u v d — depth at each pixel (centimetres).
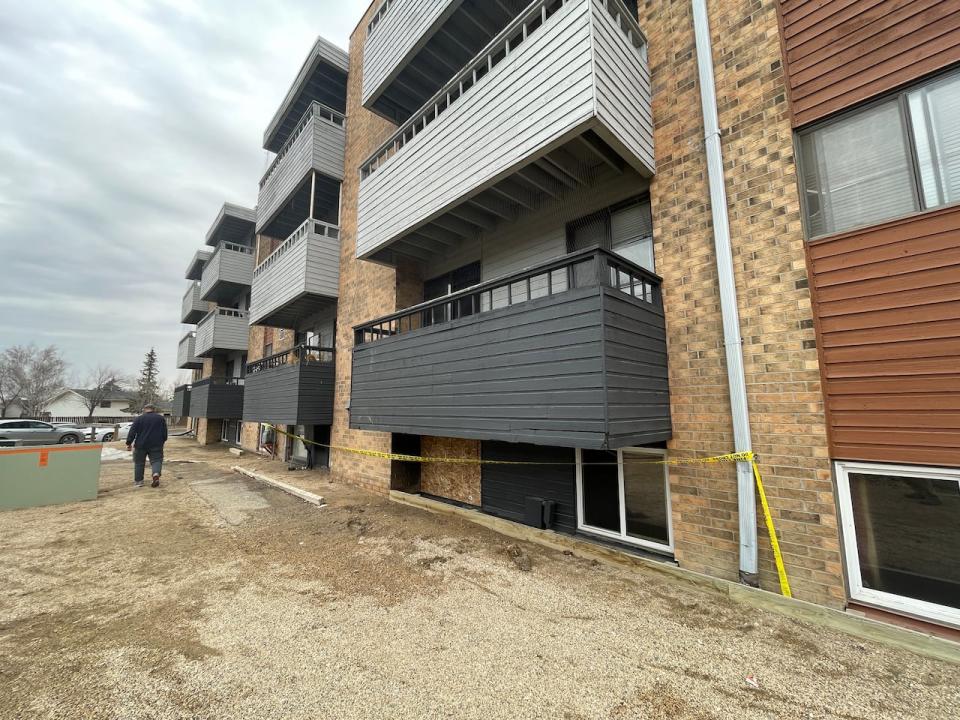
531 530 574
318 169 1102
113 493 856
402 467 834
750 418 405
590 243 589
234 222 2248
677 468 454
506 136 511
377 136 1009
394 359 655
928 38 343
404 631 331
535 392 432
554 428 409
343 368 1024
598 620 351
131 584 416
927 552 325
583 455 561
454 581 428
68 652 297
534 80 480
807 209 398
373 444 875
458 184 579
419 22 727
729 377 415
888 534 342
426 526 627
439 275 851
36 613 356
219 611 361
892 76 357
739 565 402
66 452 778
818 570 360
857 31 376
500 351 477
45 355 5272
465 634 328
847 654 303
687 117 480
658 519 484
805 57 403
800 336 383
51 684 262
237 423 2164
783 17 418
